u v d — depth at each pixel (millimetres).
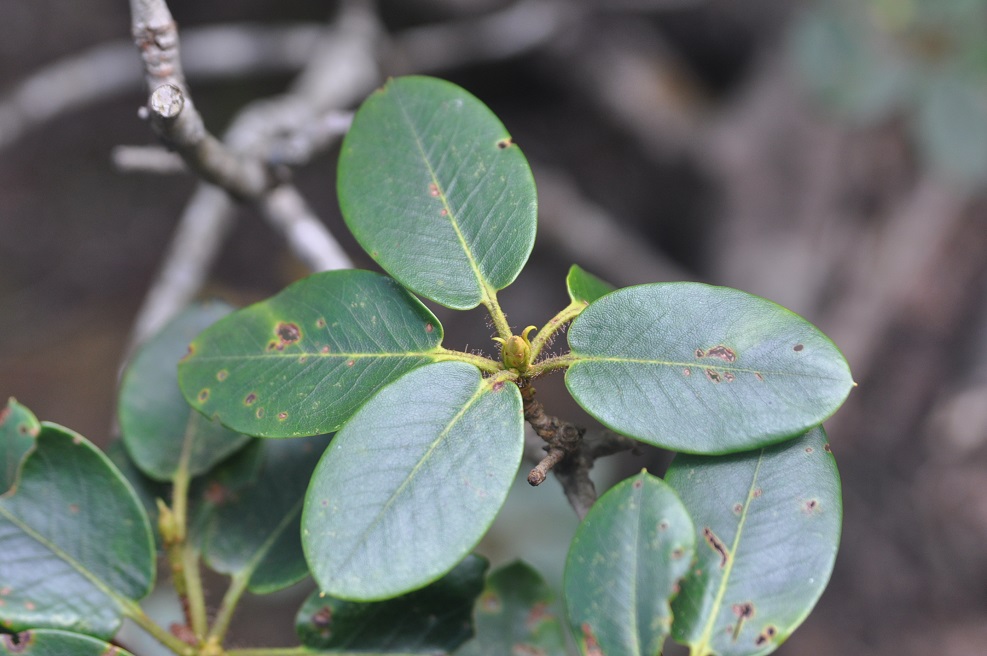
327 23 2219
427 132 803
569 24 2012
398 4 1990
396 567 750
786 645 1668
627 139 2125
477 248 788
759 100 1966
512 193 792
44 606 798
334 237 2059
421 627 812
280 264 2068
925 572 1726
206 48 1763
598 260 1972
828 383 760
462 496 756
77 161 2193
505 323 781
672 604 767
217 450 836
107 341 1980
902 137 1931
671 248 2164
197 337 794
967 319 1974
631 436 761
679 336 770
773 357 764
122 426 838
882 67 1512
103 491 805
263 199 944
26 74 2123
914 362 1945
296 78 2232
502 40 1857
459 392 769
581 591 761
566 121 2258
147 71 843
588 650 757
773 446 773
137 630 1161
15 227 2117
